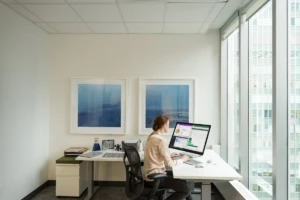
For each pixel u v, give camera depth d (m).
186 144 3.13
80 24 3.50
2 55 2.76
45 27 3.62
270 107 2.41
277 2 2.04
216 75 3.88
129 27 3.62
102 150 3.65
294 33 2.02
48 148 3.93
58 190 3.44
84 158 3.16
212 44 3.88
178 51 3.91
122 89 3.94
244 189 2.63
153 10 2.97
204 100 3.89
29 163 3.38
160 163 2.59
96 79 3.93
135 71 3.93
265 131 2.57
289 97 2.02
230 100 3.76
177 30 3.76
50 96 3.94
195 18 3.26
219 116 3.87
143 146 3.68
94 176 3.91
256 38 2.82
